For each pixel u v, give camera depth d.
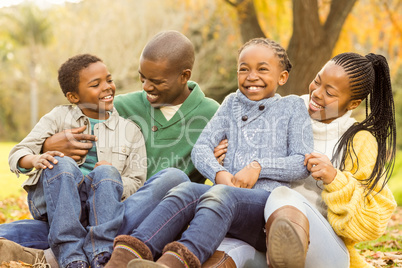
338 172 2.19
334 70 2.42
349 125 2.49
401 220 5.82
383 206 2.20
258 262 2.23
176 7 14.32
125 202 2.30
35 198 2.46
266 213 2.04
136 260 1.70
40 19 31.47
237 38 12.05
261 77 2.53
